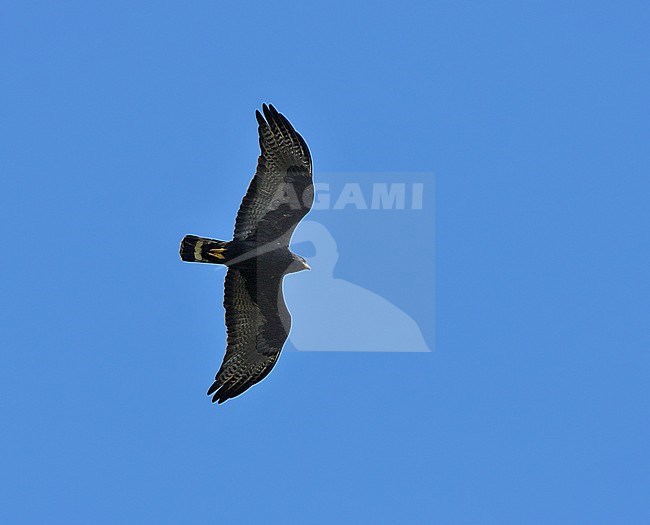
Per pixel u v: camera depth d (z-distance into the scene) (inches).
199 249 948.6
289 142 933.2
